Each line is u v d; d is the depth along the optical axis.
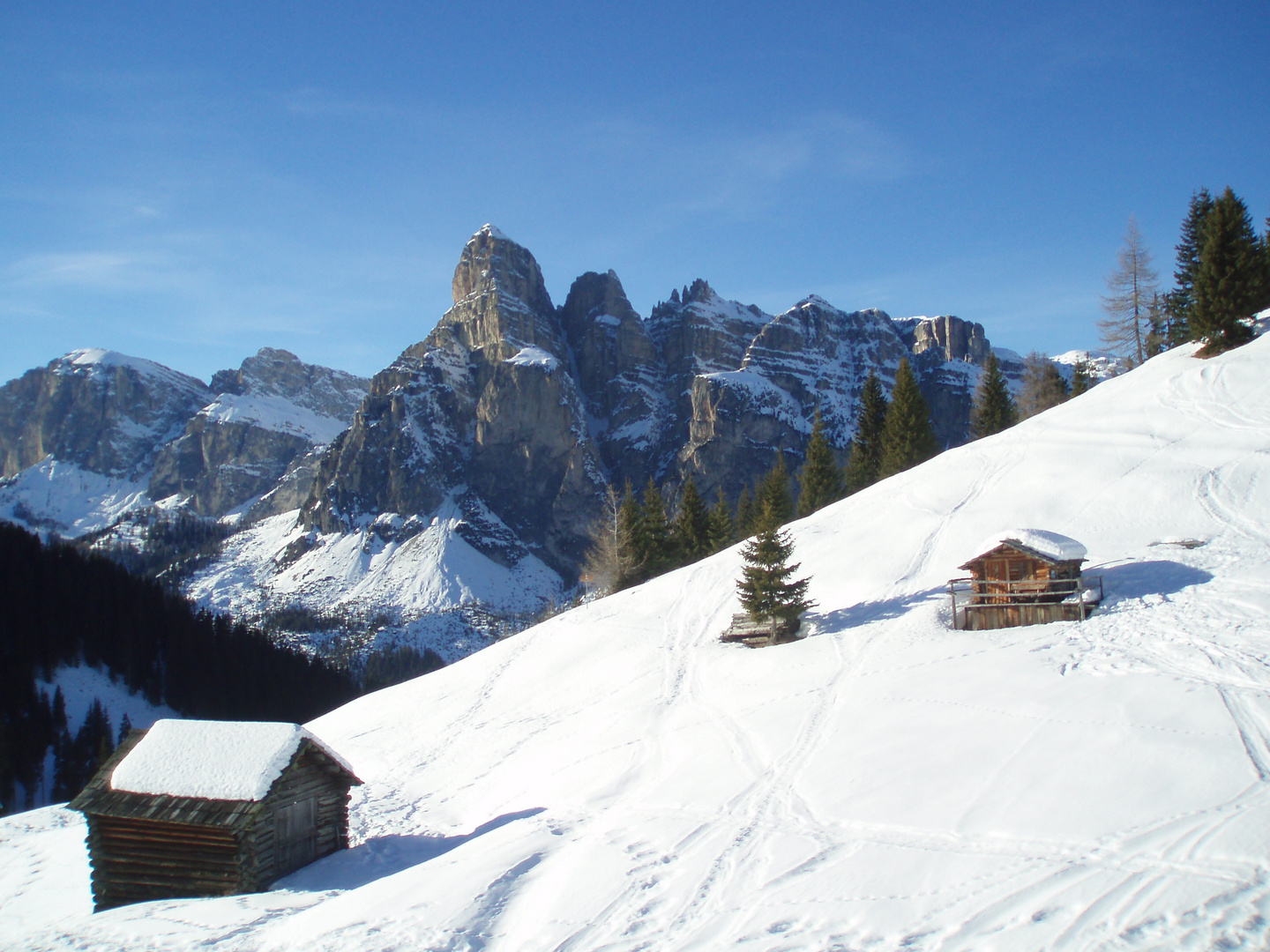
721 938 15.63
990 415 87.31
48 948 20.55
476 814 32.22
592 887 18.59
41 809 40.28
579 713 41.41
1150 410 55.69
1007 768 21.73
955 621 37.44
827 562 51.44
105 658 109.25
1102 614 33.50
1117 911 14.31
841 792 22.89
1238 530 38.69
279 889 24.23
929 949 14.12
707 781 26.50
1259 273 60.59
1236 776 18.73
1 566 110.31
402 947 16.67
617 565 80.25
